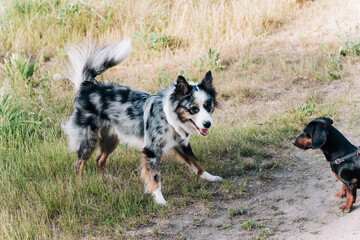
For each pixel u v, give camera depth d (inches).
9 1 410.0
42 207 174.6
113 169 215.2
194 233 157.2
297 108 257.4
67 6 413.1
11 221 162.1
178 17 414.6
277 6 430.0
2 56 359.9
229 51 358.3
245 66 333.7
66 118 265.1
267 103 278.8
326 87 287.1
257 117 262.4
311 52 335.3
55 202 177.9
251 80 308.8
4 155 222.5
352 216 153.4
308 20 408.5
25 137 240.8
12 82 290.4
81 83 202.8
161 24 410.3
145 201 182.4
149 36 384.8
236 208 170.7
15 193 185.6
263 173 199.6
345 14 398.9
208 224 161.9
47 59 370.9
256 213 167.2
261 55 348.5
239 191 183.2
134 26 404.5
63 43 380.8
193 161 196.1
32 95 287.7
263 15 414.9
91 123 198.2
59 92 300.5
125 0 422.6
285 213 164.9
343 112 250.2
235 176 201.2
